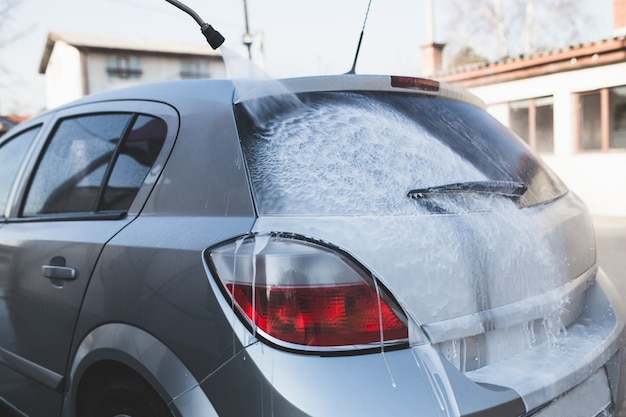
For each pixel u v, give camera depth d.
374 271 1.38
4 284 2.26
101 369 1.78
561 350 1.67
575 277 1.87
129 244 1.73
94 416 1.80
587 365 1.63
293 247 1.39
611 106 9.36
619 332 1.87
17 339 2.19
